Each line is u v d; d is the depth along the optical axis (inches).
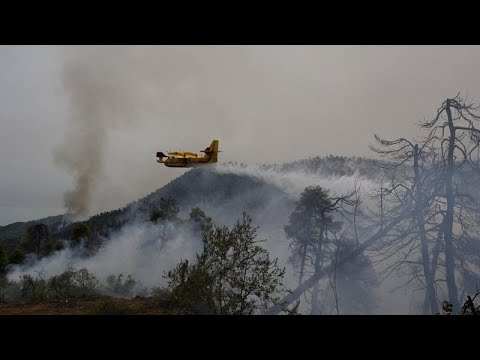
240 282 390.3
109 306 425.4
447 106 442.9
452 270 426.0
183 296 415.8
